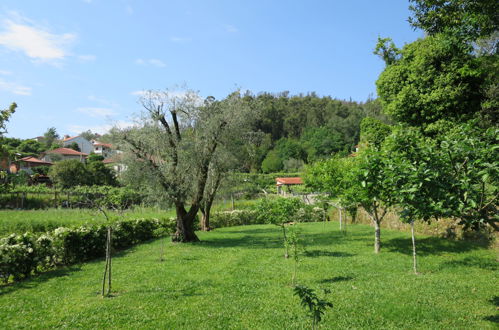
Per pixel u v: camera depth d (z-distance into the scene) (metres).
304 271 9.99
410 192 4.79
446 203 4.77
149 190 16.80
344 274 9.50
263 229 23.48
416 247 13.36
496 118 16.84
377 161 5.49
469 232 13.62
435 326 5.75
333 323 5.93
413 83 18.22
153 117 16.56
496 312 6.35
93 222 13.94
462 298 7.20
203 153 17.22
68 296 7.78
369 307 6.70
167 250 14.69
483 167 4.75
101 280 9.24
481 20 10.84
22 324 6.02
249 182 36.16
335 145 83.38
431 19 11.77
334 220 28.94
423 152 5.16
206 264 11.32
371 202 12.60
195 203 17.47
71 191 33.75
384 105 20.89
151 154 16.77
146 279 9.30
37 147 81.38
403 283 8.46
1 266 9.00
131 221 17.00
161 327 5.88
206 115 17.88
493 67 14.37
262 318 6.24
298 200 13.43
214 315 6.42
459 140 5.22
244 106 19.06
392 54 20.78
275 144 96.75
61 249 11.46
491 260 10.60
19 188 35.69
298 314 6.39
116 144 16.86
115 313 6.58
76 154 80.00
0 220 19.55
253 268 10.55
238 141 19.50
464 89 16.56
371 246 14.47
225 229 24.25
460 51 15.65
